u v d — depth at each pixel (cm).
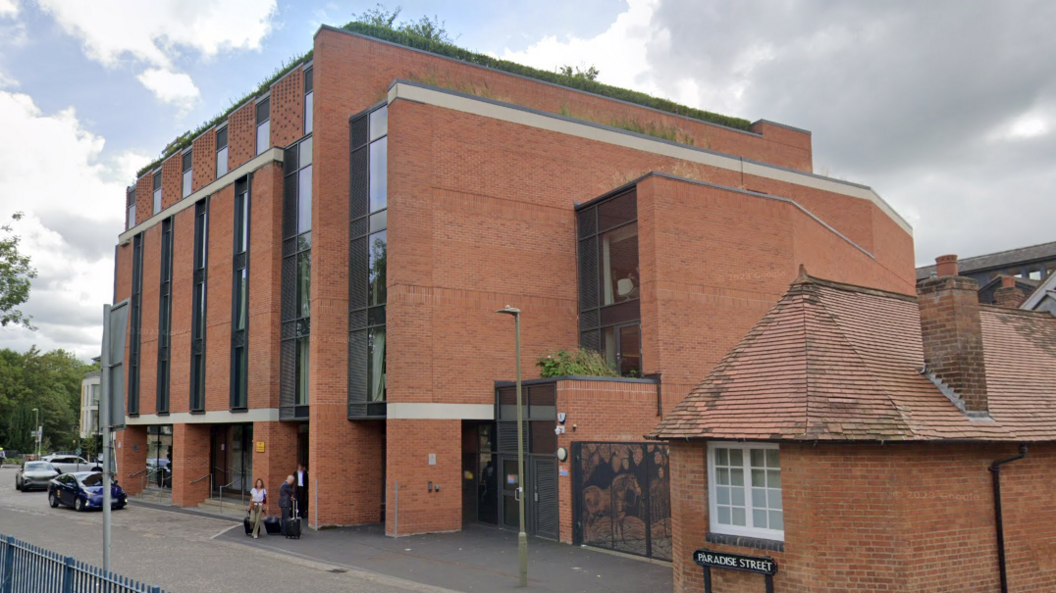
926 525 1031
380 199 2441
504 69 3178
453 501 2242
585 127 2681
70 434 9912
